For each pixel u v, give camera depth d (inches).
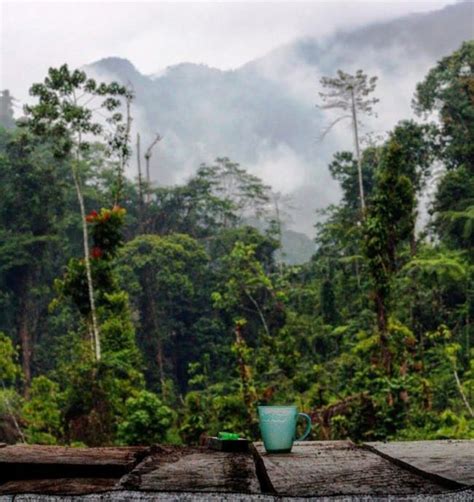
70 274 997.8
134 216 2213.3
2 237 1737.2
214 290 1882.4
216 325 1808.6
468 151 1584.6
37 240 1720.0
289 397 973.2
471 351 1046.4
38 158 1881.2
